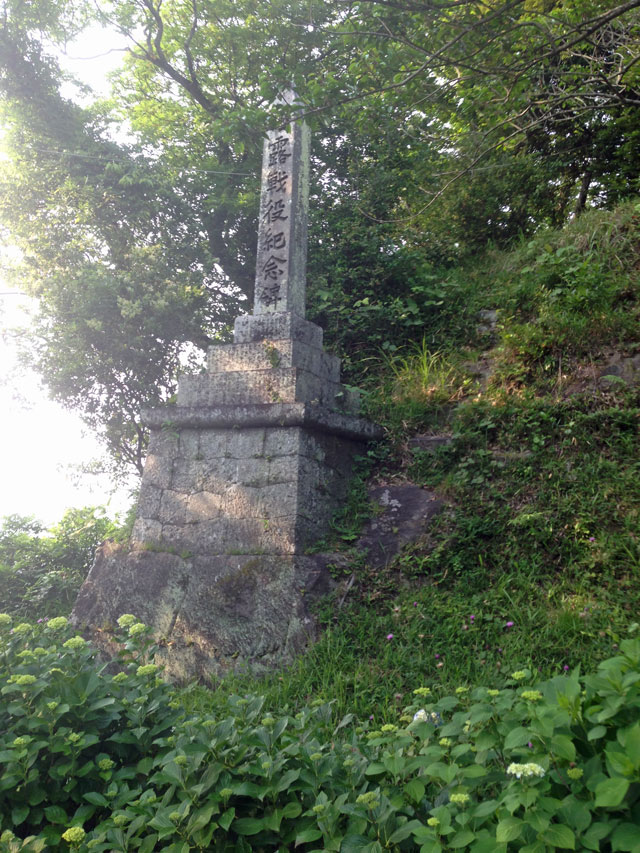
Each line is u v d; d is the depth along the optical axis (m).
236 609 5.23
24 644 3.35
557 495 5.40
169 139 12.05
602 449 5.64
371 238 8.88
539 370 6.68
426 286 8.47
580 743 2.05
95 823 2.72
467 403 6.57
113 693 3.03
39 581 8.02
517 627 4.54
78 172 9.81
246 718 2.85
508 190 10.32
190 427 6.02
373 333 8.12
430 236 9.78
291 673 4.66
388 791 2.31
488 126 6.86
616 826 1.75
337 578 5.28
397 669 4.40
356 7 5.27
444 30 4.88
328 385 6.28
